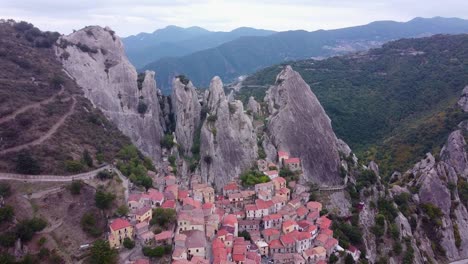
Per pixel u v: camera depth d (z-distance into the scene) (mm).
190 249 122750
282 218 152000
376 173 190625
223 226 143375
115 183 135500
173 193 149875
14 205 116562
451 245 180125
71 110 161375
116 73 196125
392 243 162000
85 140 150375
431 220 184875
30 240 111188
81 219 120062
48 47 197250
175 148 187500
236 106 188750
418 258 164500
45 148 134750
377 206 175375
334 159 188375
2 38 187375
